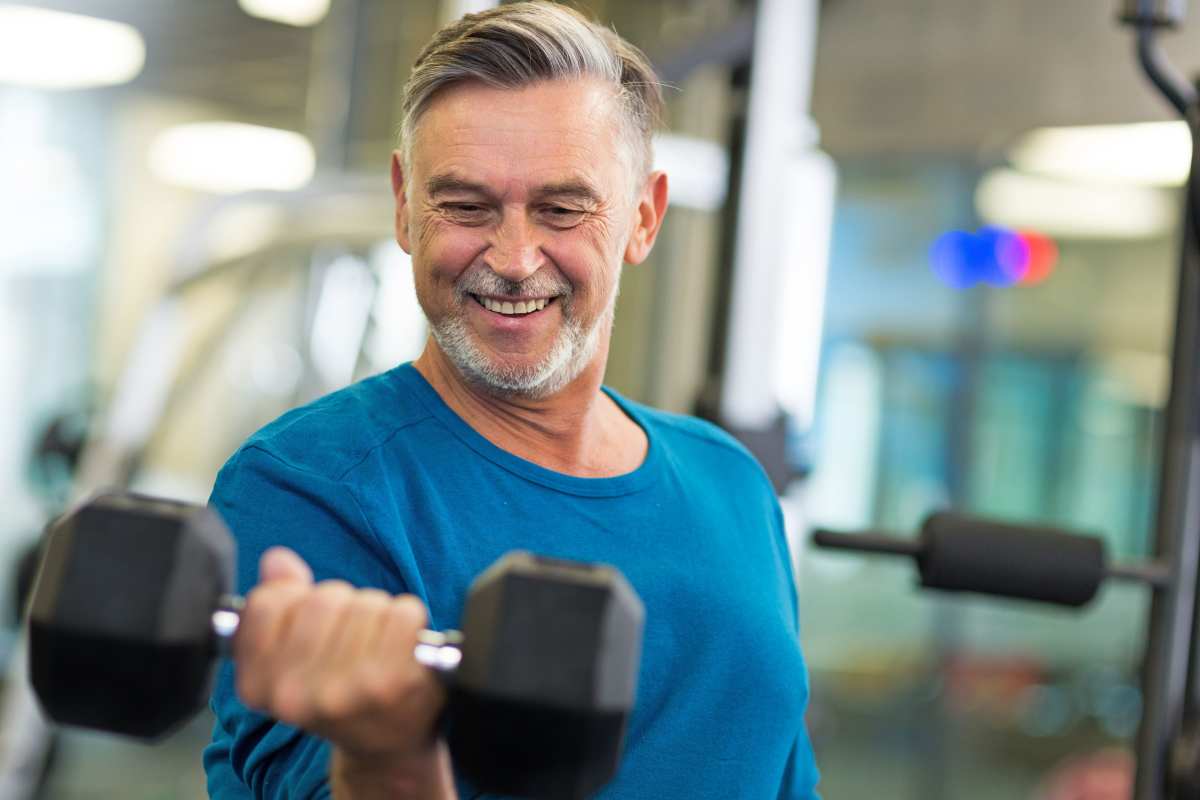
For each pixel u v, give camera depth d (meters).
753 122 2.32
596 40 1.11
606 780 0.69
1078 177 3.30
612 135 1.12
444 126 1.08
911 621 3.95
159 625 0.66
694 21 3.20
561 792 0.67
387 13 3.57
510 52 1.07
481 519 1.11
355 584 1.03
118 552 0.66
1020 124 2.91
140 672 0.66
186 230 3.42
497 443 1.15
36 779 3.32
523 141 1.07
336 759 0.77
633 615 0.67
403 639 0.69
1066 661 3.95
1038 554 1.74
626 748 1.14
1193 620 1.79
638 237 1.26
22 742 3.28
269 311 3.48
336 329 3.47
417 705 0.69
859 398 3.71
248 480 1.05
